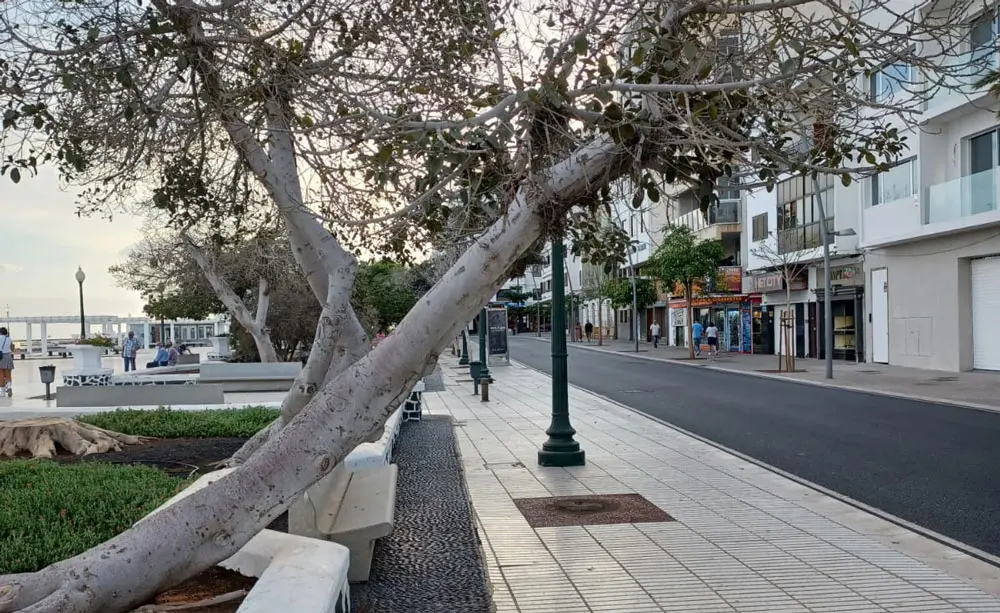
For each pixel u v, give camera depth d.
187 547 3.34
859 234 27.12
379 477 6.35
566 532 6.58
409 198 5.89
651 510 7.36
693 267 32.22
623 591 5.12
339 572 3.50
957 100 21.02
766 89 4.70
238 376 18.41
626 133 3.72
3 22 5.25
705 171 4.20
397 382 3.60
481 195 4.82
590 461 10.05
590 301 66.56
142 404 13.65
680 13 4.46
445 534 6.54
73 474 6.56
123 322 64.56
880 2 5.96
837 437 12.09
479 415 15.47
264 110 5.75
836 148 6.25
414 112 4.99
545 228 3.84
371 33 5.70
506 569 5.60
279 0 5.97
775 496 7.95
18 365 40.09
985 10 4.77
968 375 22.14
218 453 9.10
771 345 35.69
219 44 5.75
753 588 5.17
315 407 3.55
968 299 23.30
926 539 6.33
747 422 14.02
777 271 31.64
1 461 7.83
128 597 3.29
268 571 3.41
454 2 5.71
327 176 6.59
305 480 3.47
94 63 5.80
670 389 20.88
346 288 5.89
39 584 3.31
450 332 3.70
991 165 21.70
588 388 21.59
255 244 11.88
